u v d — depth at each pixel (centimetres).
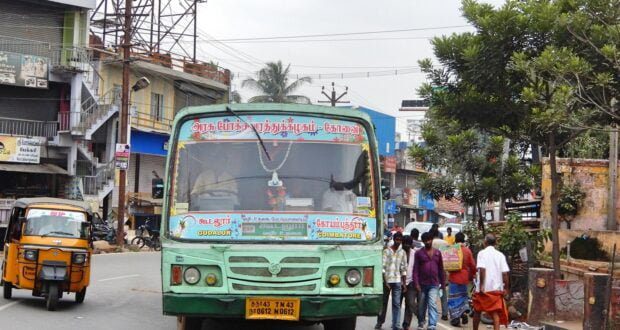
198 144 980
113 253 3269
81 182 3753
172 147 980
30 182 3672
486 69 1454
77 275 1505
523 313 1519
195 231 933
